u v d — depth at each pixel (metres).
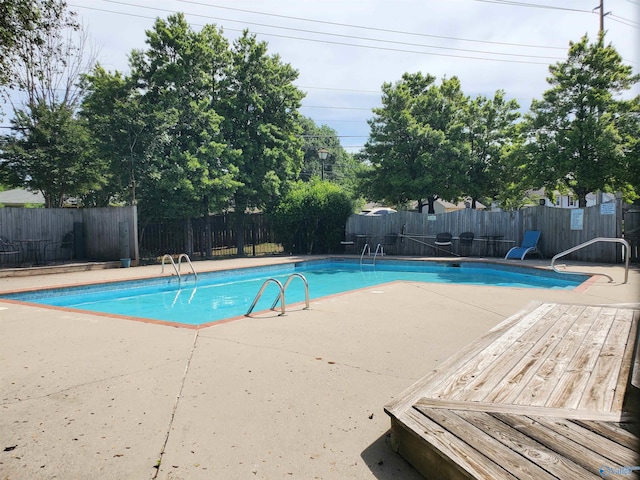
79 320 5.89
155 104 14.57
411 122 17.95
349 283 12.26
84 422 2.80
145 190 14.42
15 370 3.81
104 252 14.30
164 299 10.08
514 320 4.84
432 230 16.22
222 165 15.70
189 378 3.60
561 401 2.61
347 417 2.88
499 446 2.06
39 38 7.72
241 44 16.59
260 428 2.73
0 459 2.36
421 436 2.17
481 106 18.77
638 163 13.16
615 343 3.85
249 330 5.23
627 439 2.13
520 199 21.94
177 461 2.35
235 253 17.81
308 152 49.00
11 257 13.26
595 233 12.64
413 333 5.08
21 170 13.23
